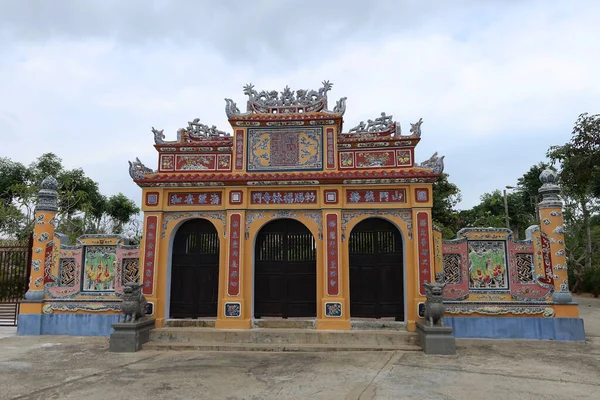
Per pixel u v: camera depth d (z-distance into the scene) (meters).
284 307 11.77
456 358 9.12
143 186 11.95
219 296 11.34
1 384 7.24
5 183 30.53
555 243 11.34
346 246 11.38
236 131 12.20
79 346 10.55
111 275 12.20
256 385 7.16
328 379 7.51
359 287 11.72
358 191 11.62
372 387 6.97
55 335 11.94
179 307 11.95
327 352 9.87
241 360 9.09
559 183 18.69
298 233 12.07
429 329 9.66
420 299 10.80
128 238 12.64
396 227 11.66
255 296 11.88
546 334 11.07
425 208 11.23
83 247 12.34
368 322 11.11
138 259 12.12
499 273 11.50
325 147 11.90
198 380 7.49
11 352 9.88
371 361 8.91
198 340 10.70
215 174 11.81
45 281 12.27
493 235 11.63
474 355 9.38
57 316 12.09
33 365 8.63
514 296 11.30
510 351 9.74
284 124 12.08
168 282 11.82
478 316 11.30
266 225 12.11
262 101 12.45
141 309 10.73
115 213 37.09
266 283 11.95
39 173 31.98
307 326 11.25
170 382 7.35
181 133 12.59
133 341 10.04
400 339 10.36
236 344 10.36
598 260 27.42
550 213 11.50
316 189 11.70
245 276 11.41
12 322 14.80
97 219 35.75
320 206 11.54
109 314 11.98
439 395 6.55
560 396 6.53
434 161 11.41
